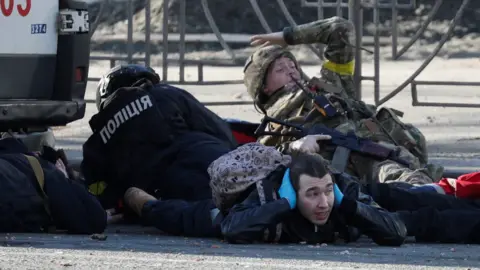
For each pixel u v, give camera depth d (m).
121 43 63.00
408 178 16.41
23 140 17.17
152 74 17.56
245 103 27.53
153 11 67.56
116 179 16.88
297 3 63.78
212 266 11.34
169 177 16.59
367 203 14.16
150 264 11.46
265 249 12.98
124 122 16.77
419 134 18.55
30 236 14.18
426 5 67.75
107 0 28.30
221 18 67.19
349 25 19.52
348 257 12.30
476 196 15.07
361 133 18.02
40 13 17.38
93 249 12.77
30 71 17.30
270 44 19.64
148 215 15.17
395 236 13.74
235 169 13.95
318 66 55.75
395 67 55.53
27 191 14.41
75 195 14.75
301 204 13.52
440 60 59.62
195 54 63.31
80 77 17.92
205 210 14.63
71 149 26.06
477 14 67.06
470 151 26.20
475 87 44.56
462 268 11.48
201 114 17.19
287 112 18.14
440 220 14.34
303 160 13.69
